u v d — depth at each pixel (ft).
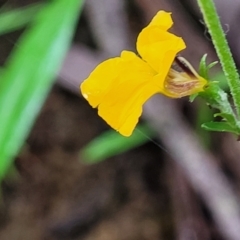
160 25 0.57
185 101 0.88
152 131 0.86
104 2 0.95
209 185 0.84
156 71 0.58
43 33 0.79
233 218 0.83
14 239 0.91
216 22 0.56
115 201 0.92
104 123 0.96
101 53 0.92
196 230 0.84
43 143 0.96
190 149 0.85
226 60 0.57
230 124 0.58
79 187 0.93
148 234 0.88
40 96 0.77
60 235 0.90
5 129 0.76
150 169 0.93
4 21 0.91
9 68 0.79
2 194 0.94
